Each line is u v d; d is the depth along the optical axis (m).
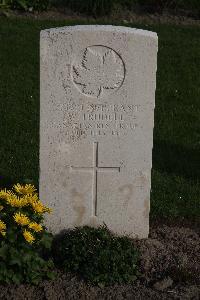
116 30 2.42
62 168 2.56
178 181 3.15
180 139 3.59
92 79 2.46
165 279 2.43
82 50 2.43
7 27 4.83
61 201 2.60
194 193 3.05
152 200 2.98
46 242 2.43
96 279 2.41
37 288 2.39
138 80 2.47
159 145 3.52
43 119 2.50
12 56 4.41
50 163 2.55
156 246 2.63
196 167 3.30
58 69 2.44
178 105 3.96
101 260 2.43
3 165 3.21
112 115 2.51
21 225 2.34
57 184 2.58
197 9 5.38
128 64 2.45
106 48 2.44
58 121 2.50
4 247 2.33
